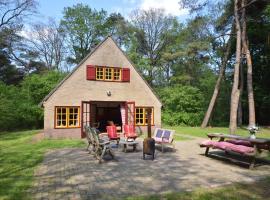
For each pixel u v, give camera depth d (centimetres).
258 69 3322
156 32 4622
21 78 4494
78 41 4697
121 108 2122
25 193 674
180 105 3334
